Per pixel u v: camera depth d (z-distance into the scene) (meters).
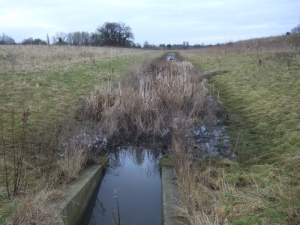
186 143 6.88
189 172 5.15
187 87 10.61
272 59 16.52
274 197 4.31
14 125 7.37
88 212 5.42
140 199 5.62
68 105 9.66
